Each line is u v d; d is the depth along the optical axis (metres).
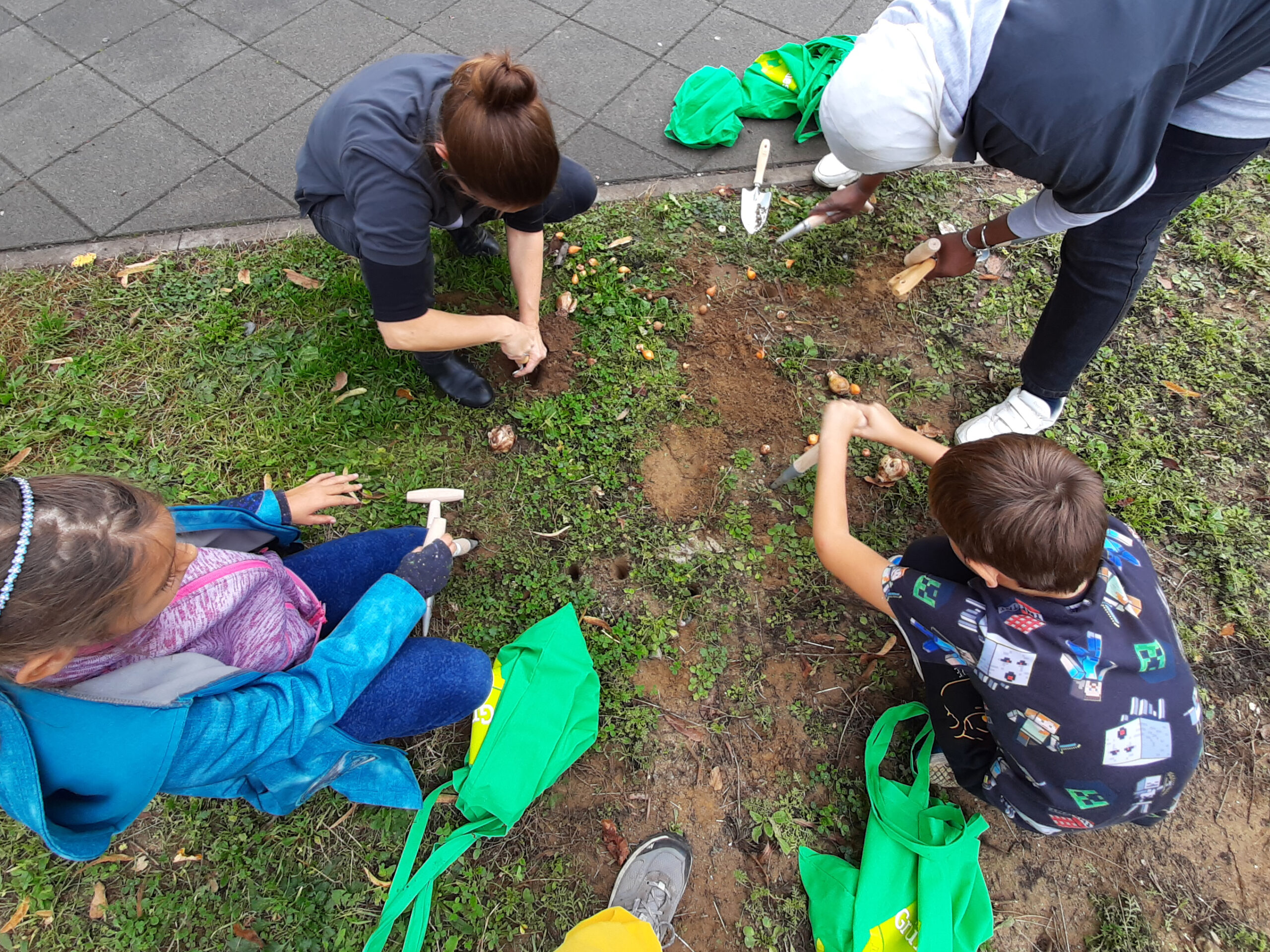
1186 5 1.39
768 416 2.50
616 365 2.55
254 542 1.74
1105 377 2.62
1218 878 1.91
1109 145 1.48
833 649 2.14
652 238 2.81
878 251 2.83
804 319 2.69
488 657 1.86
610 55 3.25
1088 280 1.98
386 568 1.95
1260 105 1.60
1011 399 2.39
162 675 1.23
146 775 1.20
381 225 1.70
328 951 1.75
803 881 1.85
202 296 2.59
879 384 2.58
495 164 1.43
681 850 1.85
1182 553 2.32
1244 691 2.13
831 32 3.36
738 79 3.14
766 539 2.29
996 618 1.50
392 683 1.64
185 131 2.93
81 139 2.89
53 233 2.69
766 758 2.00
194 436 2.36
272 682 1.39
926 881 1.77
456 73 1.49
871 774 1.94
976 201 2.98
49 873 1.79
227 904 1.79
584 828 1.90
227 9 3.31
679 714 2.04
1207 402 2.58
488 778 1.82
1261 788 2.01
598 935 1.59
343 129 1.73
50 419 2.35
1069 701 1.46
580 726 1.95
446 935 1.77
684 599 2.18
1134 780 1.50
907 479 2.39
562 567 2.22
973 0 1.50
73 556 1.00
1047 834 1.82
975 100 1.52
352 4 3.35
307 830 1.87
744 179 2.97
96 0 3.31
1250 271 2.84
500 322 2.04
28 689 1.11
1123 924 1.85
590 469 2.37
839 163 2.90
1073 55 1.41
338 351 2.49
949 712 1.82
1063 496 1.37
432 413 2.43
